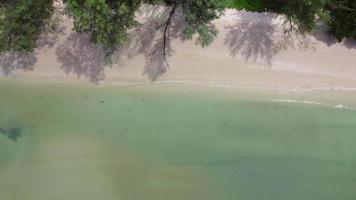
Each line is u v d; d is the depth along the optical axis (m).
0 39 14.43
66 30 16.36
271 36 16.47
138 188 15.59
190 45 16.47
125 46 16.38
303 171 16.03
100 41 14.20
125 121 16.38
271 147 16.34
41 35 16.28
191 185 15.71
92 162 15.88
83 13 13.19
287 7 15.41
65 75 16.52
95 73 16.52
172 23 16.30
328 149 16.33
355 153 16.27
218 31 16.42
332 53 16.52
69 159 15.88
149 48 16.44
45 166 15.77
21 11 13.88
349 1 15.11
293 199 15.60
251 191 15.69
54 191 15.52
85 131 16.22
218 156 16.12
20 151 15.93
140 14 16.05
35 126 16.17
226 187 15.71
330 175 15.99
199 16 14.60
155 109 16.47
